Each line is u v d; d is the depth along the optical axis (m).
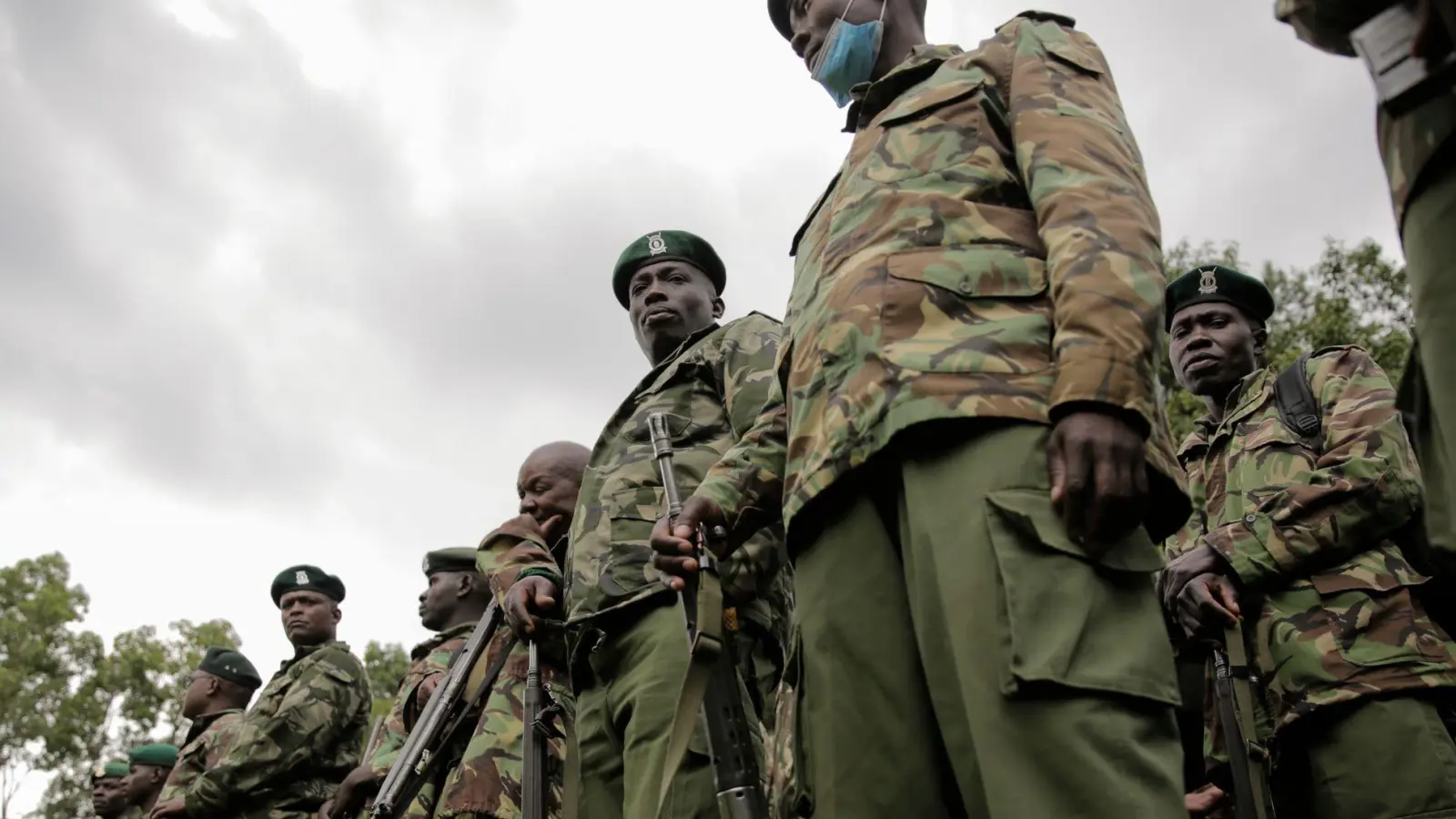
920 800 1.87
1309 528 3.07
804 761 1.98
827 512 2.03
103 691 29.08
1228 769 3.29
